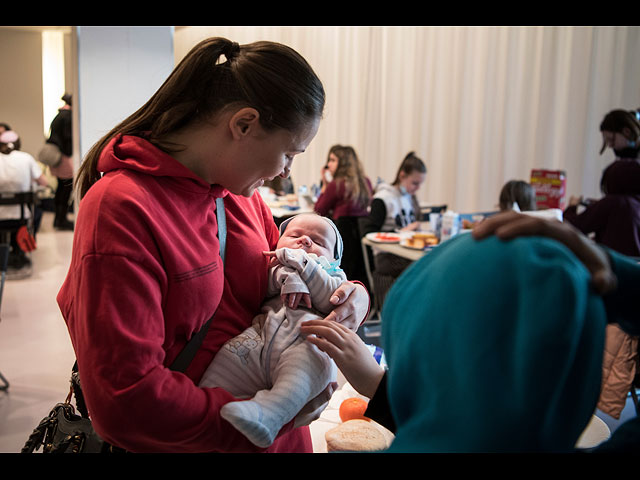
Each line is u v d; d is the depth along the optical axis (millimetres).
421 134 7262
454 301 590
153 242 888
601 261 563
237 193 1001
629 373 2436
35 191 6047
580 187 6121
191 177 948
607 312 637
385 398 926
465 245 628
